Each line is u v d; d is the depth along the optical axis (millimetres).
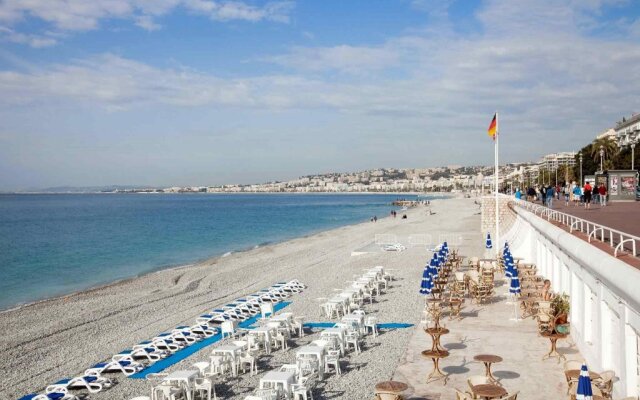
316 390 14445
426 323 20125
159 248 62062
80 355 19766
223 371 16141
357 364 16406
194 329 21172
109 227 94062
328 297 27484
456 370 15289
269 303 24422
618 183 45031
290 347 18875
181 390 13875
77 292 35031
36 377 17359
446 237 54281
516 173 182000
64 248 61750
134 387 15602
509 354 16453
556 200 58000
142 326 23781
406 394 13586
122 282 38000
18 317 26875
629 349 11039
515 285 20781
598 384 11539
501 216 55594
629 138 116125
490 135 38594
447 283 27531
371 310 23953
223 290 32594
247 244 66375
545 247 25047
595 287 13742
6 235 78062
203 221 112125
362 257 43562
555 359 15758
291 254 50719
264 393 12711
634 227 20719
